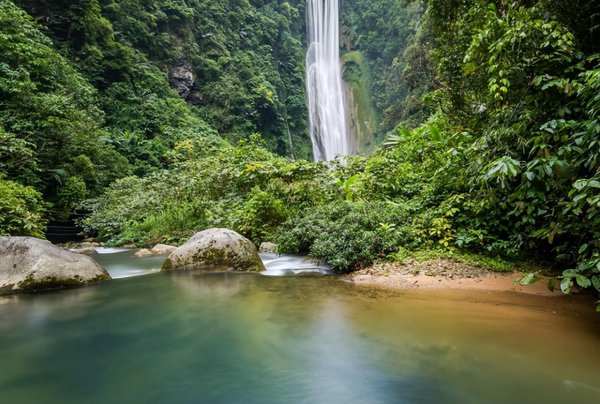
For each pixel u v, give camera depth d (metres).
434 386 1.79
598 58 3.22
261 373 2.00
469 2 6.08
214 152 16.70
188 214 8.95
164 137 21.62
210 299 3.54
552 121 2.88
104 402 1.71
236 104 29.48
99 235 10.44
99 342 2.47
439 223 4.77
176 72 27.72
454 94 5.82
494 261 4.30
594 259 2.37
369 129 39.12
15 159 9.19
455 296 3.41
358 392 1.77
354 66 43.56
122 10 24.94
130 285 4.20
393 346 2.29
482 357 2.09
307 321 2.83
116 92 21.25
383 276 4.24
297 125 35.84
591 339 2.32
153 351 2.31
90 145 13.20
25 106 11.05
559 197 3.16
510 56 3.56
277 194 7.77
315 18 47.03
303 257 5.71
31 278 3.86
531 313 2.87
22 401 1.71
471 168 3.82
